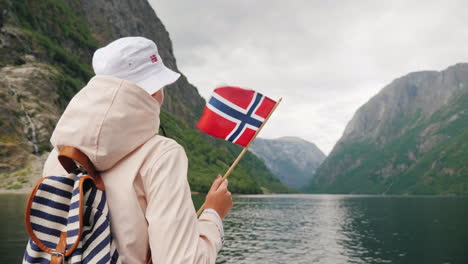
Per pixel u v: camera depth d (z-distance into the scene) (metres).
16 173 100.31
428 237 45.22
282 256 30.94
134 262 1.54
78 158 1.51
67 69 169.38
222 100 2.63
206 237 1.64
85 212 1.50
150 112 1.63
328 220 67.50
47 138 117.25
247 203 121.44
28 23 178.62
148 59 1.98
